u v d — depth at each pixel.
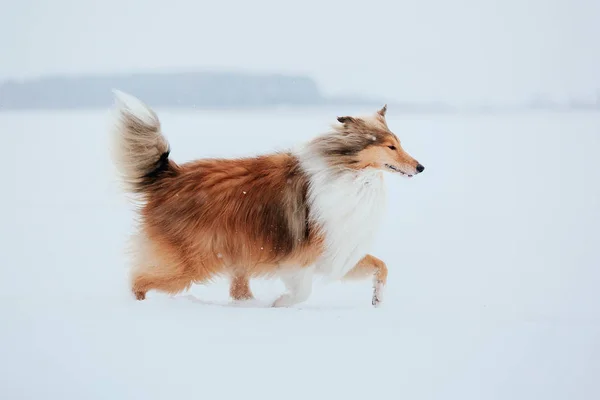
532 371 6.16
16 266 11.09
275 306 8.72
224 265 8.59
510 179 22.27
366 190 8.66
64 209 16.95
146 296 8.73
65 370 6.11
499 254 12.62
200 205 8.45
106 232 14.20
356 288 10.27
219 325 7.18
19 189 20.03
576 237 14.05
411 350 6.57
